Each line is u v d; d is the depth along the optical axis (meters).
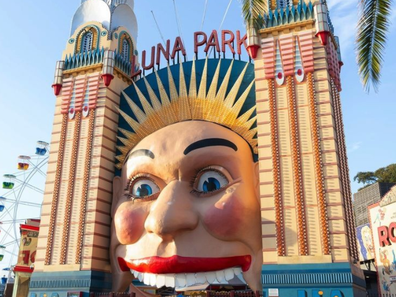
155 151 19.34
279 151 18.02
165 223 17.28
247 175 18.62
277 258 16.53
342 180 17.50
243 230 17.64
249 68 21.11
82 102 23.33
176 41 24.02
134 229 18.88
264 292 16.25
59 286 19.86
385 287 29.94
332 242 16.08
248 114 19.78
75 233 20.67
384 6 15.06
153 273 18.11
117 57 24.45
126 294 18.55
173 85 21.84
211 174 18.62
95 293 19.36
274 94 19.03
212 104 20.67
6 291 40.50
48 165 22.81
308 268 15.99
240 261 17.69
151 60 24.52
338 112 19.45
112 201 21.69
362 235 38.16
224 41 22.92
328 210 16.50
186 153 18.62
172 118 21.28
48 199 22.06
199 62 22.36
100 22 25.47
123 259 19.61
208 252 17.53
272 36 20.03
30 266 34.03
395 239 29.22
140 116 22.25
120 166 22.06
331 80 19.30
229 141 18.94
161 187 19.25
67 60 24.77
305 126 18.03
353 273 15.84
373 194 43.66
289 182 17.42
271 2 20.69
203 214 17.81
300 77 18.84
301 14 19.73
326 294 15.49
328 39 19.67
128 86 24.34
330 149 17.31
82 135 22.64
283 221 16.94
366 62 15.52
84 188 21.36
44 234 21.42
